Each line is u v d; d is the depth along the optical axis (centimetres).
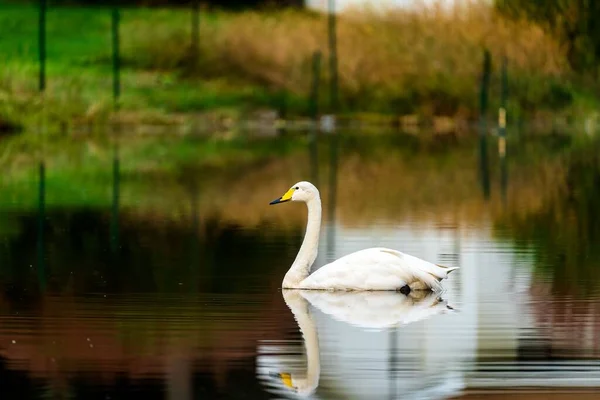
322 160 3108
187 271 1521
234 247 1711
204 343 1144
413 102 4353
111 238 1802
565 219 2023
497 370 1064
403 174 2781
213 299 1346
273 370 1057
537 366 1076
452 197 2342
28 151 3281
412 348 1130
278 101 4353
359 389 1009
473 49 4384
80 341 1153
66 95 4119
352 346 1136
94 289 1408
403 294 1378
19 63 4372
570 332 1194
